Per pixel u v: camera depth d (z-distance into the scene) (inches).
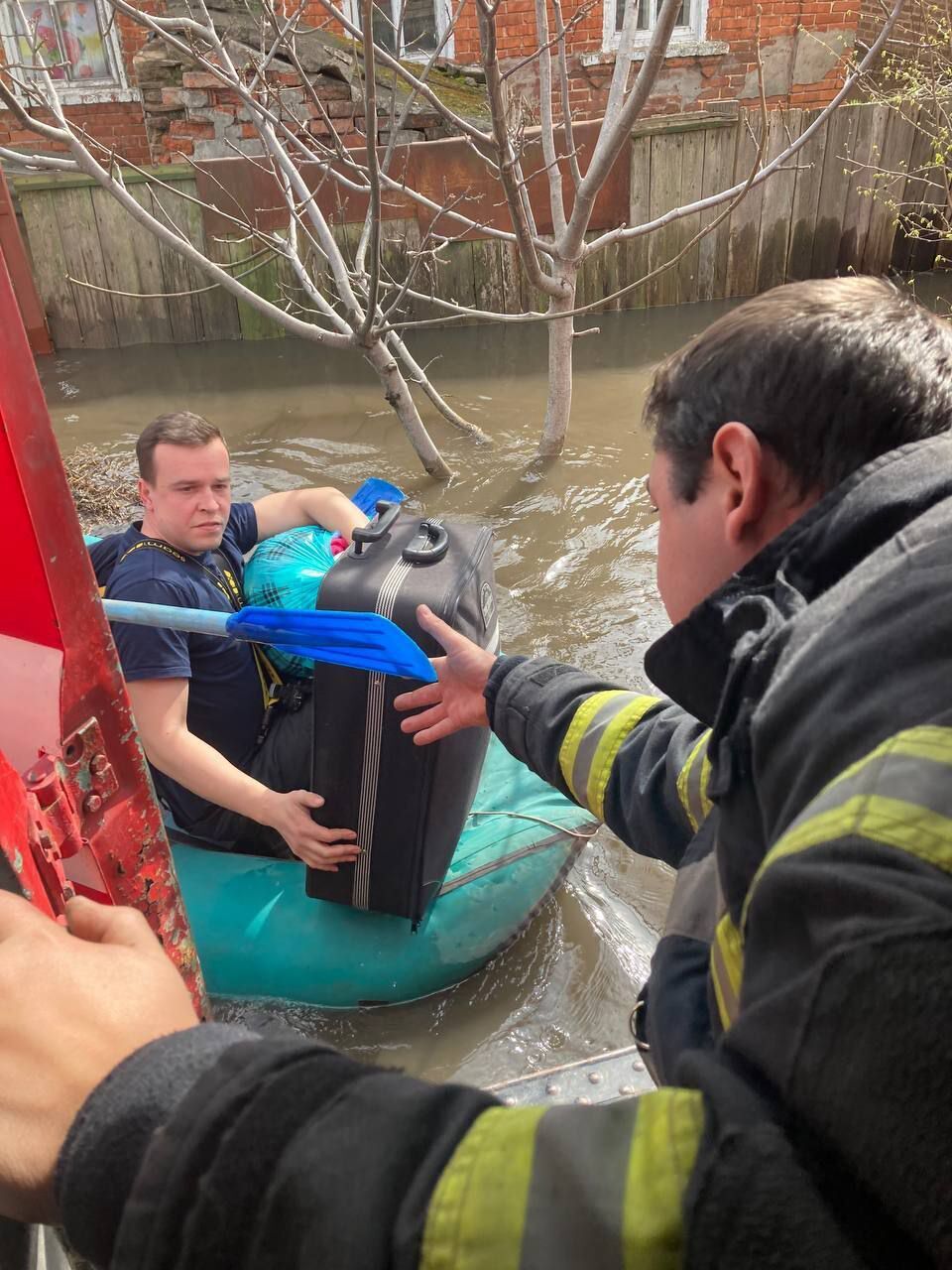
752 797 25.5
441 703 65.1
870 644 20.8
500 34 292.4
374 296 157.3
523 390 235.9
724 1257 16.8
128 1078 22.0
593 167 163.3
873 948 16.3
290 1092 20.7
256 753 98.8
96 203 258.8
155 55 278.1
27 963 25.0
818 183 285.0
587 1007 87.6
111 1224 20.8
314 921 89.0
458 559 79.7
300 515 116.1
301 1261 19.1
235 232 263.6
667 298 292.2
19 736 46.4
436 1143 20.0
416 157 258.7
